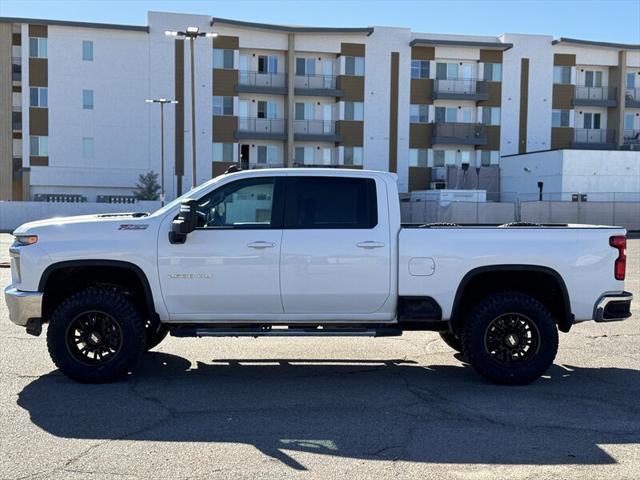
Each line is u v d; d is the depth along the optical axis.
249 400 6.38
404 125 51.59
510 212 42.75
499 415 5.95
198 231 6.74
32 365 7.62
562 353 8.62
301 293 6.74
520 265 6.82
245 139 49.81
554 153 45.25
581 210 42.62
